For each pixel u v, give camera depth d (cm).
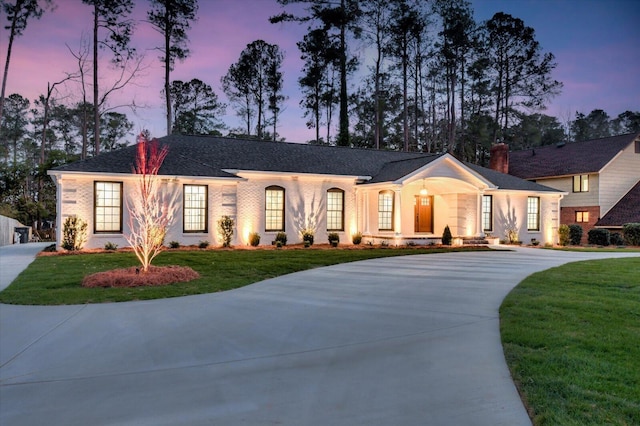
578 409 390
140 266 1249
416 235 2408
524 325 678
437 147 5241
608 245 2658
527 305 816
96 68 3309
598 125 7225
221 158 2173
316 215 2253
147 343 615
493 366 517
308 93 4819
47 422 385
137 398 436
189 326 704
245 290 1026
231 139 2455
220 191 2030
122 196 1841
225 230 1995
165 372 507
